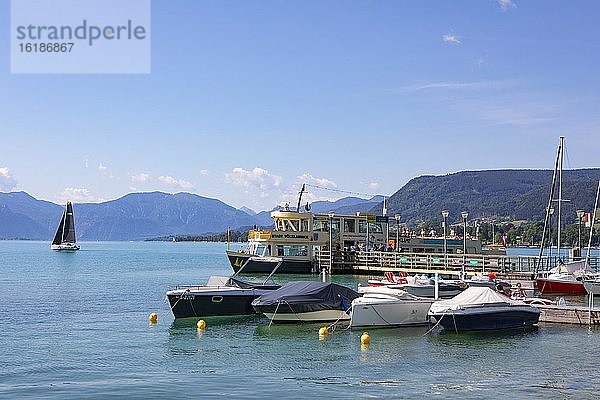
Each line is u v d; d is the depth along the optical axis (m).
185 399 26.17
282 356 34.06
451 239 98.19
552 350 35.38
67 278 90.56
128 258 174.00
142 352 35.09
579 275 64.44
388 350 35.47
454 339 38.34
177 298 44.97
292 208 97.38
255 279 79.88
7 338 39.06
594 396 26.88
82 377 29.64
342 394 26.98
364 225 94.56
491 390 27.67
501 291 54.47
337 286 44.28
